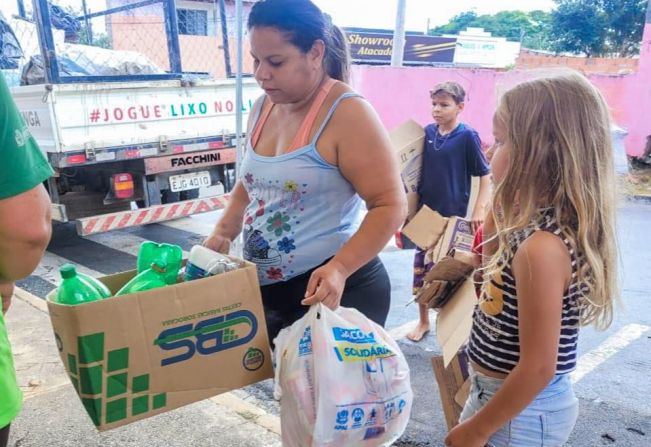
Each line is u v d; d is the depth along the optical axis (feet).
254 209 5.78
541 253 3.88
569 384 4.50
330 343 4.52
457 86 10.52
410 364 10.29
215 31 26.94
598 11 62.08
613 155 4.20
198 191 19.36
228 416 8.12
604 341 11.41
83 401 4.33
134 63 18.16
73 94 15.06
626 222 21.07
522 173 4.15
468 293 5.22
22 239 3.95
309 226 5.45
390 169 5.15
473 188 10.50
